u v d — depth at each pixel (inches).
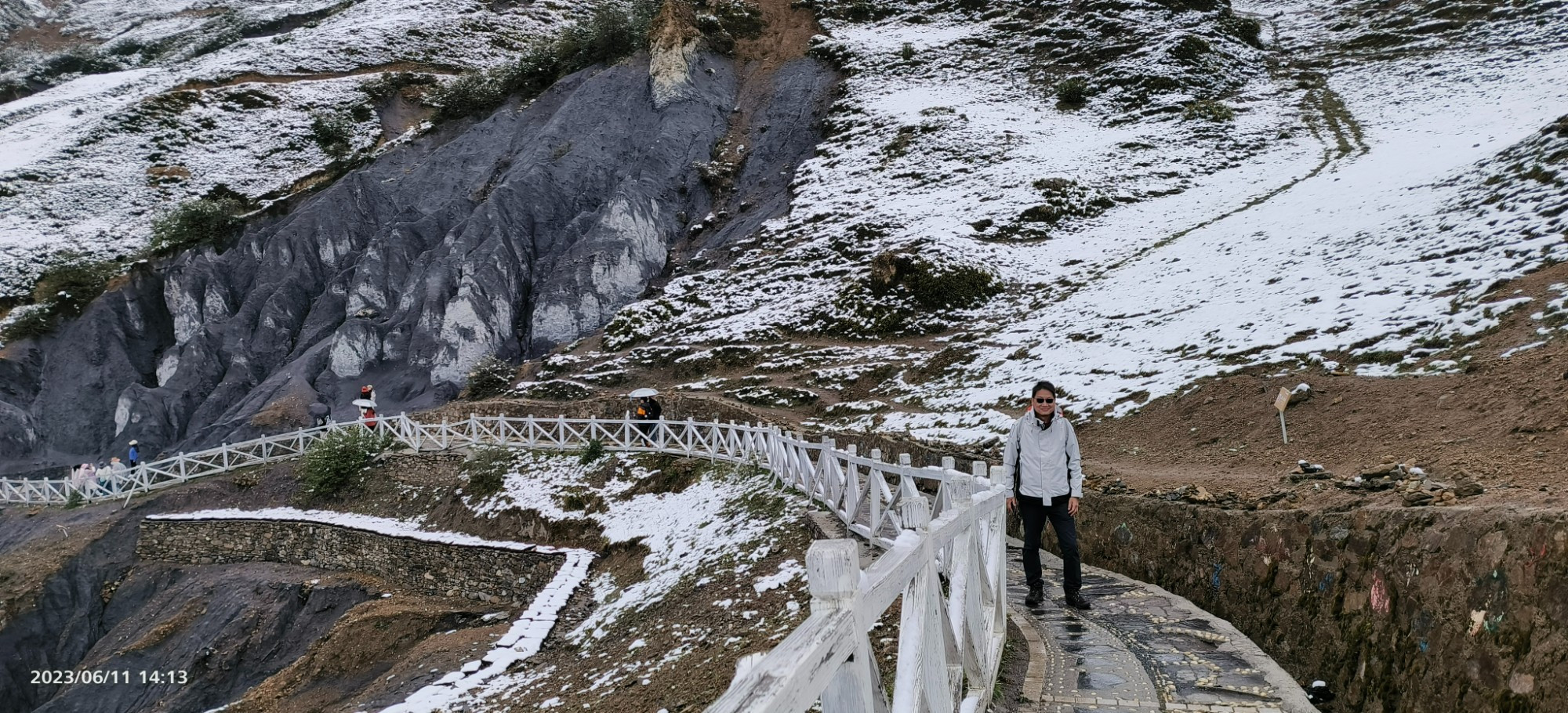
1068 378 774.5
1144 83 1801.2
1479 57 1690.5
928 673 128.8
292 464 1089.4
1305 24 2201.0
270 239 1706.4
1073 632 261.0
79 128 2241.6
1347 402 454.9
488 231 1595.7
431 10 2851.9
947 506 193.5
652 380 1192.2
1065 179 1425.9
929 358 1015.6
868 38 2215.8
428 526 922.7
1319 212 974.4
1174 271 984.3
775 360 1133.7
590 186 1753.2
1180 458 496.7
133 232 1905.8
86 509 1034.1
